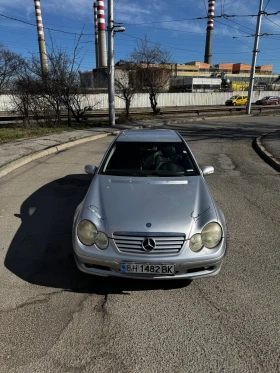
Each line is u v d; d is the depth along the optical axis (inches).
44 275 127.3
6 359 87.2
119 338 94.9
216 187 249.0
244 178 277.9
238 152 403.5
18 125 619.8
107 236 108.6
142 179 141.3
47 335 95.7
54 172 288.4
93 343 92.9
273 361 86.7
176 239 106.7
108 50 629.9
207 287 119.9
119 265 106.7
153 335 96.0
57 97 611.8
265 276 126.7
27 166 311.4
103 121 745.6
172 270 105.4
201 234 109.4
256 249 148.7
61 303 110.3
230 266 134.0
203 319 102.9
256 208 202.5
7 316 103.4
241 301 111.5
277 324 100.4
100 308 108.0
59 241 155.6
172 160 156.6
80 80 649.0
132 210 115.6
